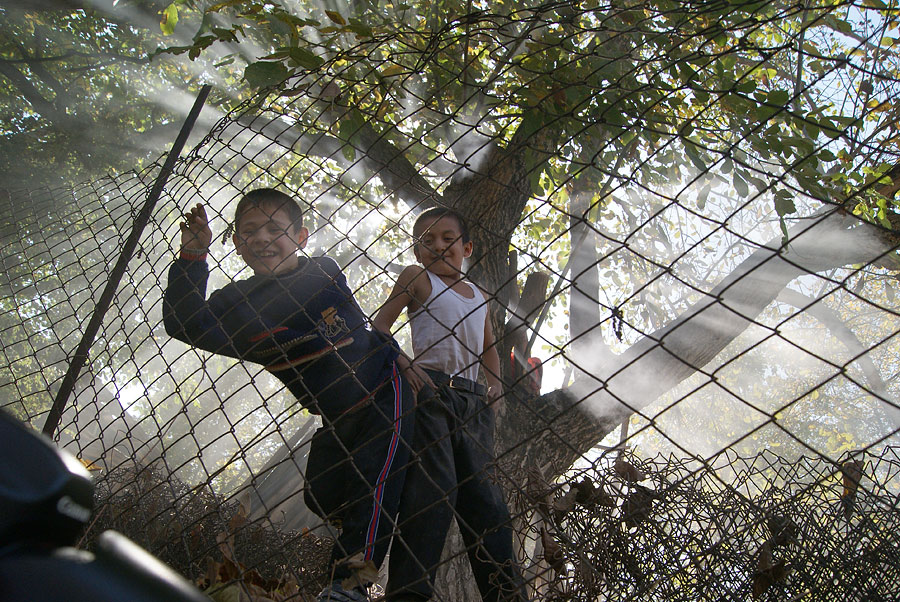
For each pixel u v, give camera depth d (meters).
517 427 4.40
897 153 1.61
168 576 0.67
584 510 2.35
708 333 5.11
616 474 2.35
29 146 10.34
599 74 3.14
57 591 0.62
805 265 5.23
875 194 4.46
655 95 3.39
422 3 5.95
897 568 2.38
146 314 2.53
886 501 2.44
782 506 2.32
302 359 2.31
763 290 5.27
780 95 3.47
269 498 6.12
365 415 2.36
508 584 2.29
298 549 2.98
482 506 2.40
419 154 5.43
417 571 2.25
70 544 0.70
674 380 5.00
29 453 0.70
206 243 2.49
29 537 0.67
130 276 2.70
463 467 2.49
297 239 2.52
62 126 10.43
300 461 6.40
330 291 2.41
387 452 2.29
